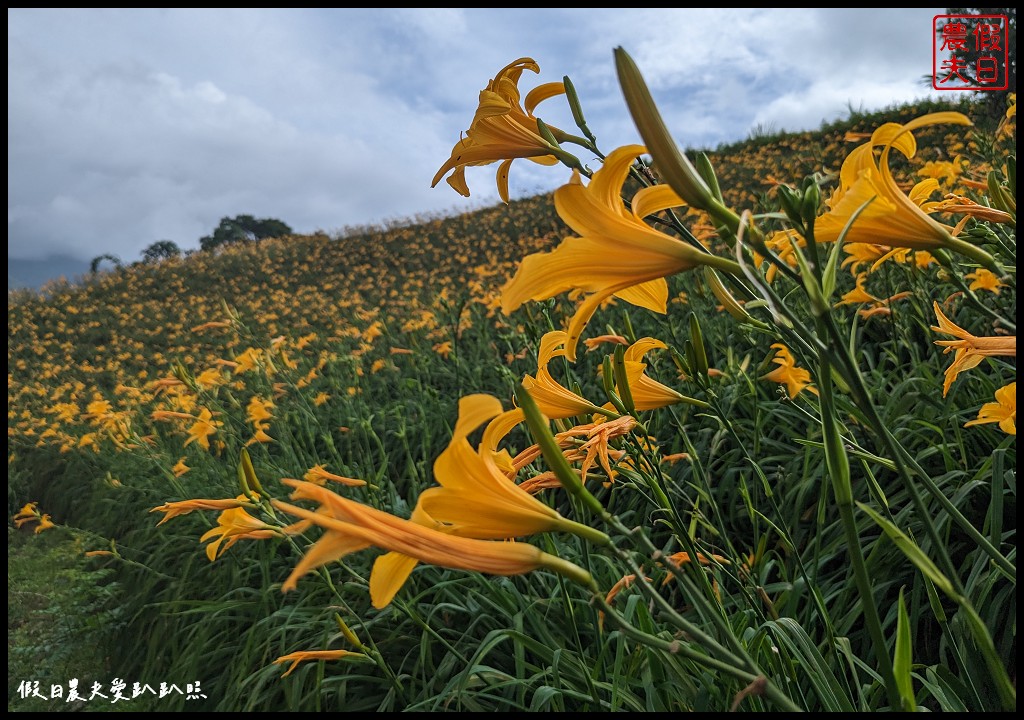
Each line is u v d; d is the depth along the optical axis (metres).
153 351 14.42
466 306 7.29
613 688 1.73
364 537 0.72
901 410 2.61
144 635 4.23
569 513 3.32
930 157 7.49
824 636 2.06
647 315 5.31
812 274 0.71
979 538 1.01
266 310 15.52
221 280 19.42
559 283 0.87
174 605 4.04
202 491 5.06
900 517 2.20
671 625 2.17
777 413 3.02
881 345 3.53
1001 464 1.83
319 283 17.77
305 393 6.20
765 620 1.45
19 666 4.42
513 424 0.86
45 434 8.69
